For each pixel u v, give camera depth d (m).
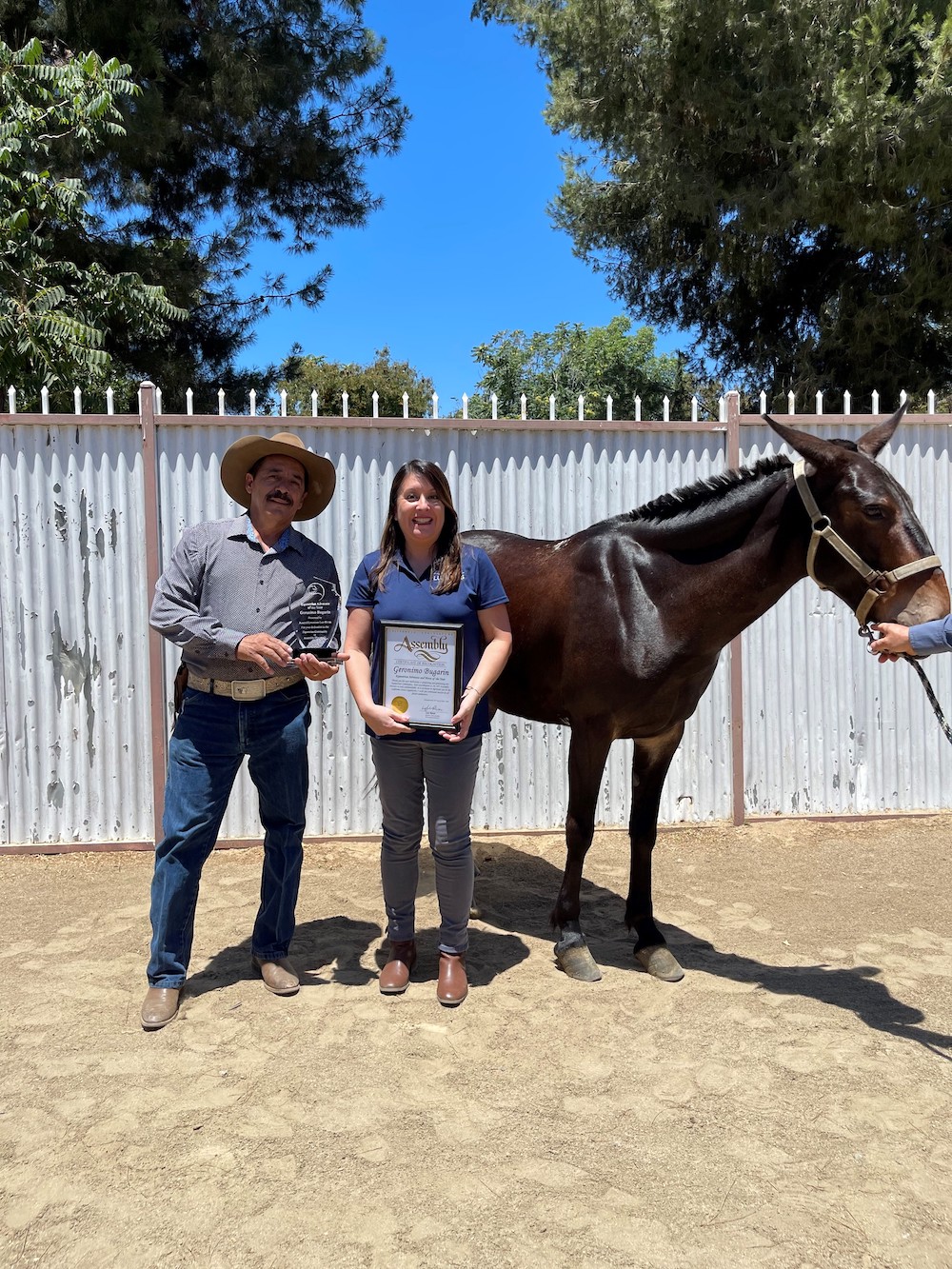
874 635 2.96
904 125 9.77
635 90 11.98
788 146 10.71
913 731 5.62
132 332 12.05
